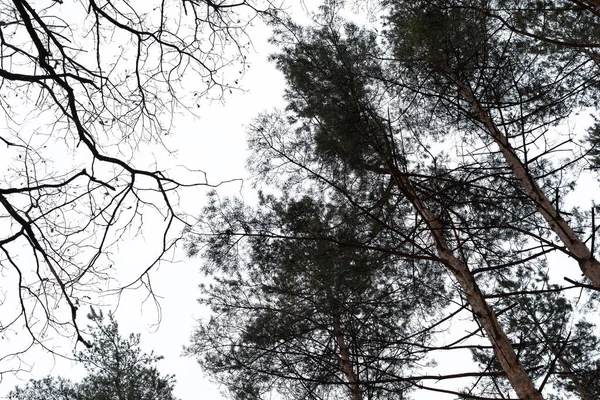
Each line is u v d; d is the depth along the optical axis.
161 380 15.05
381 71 8.11
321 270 7.42
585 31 8.32
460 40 6.92
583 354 12.20
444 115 8.51
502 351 4.96
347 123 6.66
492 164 8.09
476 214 7.68
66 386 14.34
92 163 3.88
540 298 10.83
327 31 7.71
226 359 9.13
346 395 8.29
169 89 4.62
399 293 7.95
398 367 7.64
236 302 9.91
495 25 7.43
